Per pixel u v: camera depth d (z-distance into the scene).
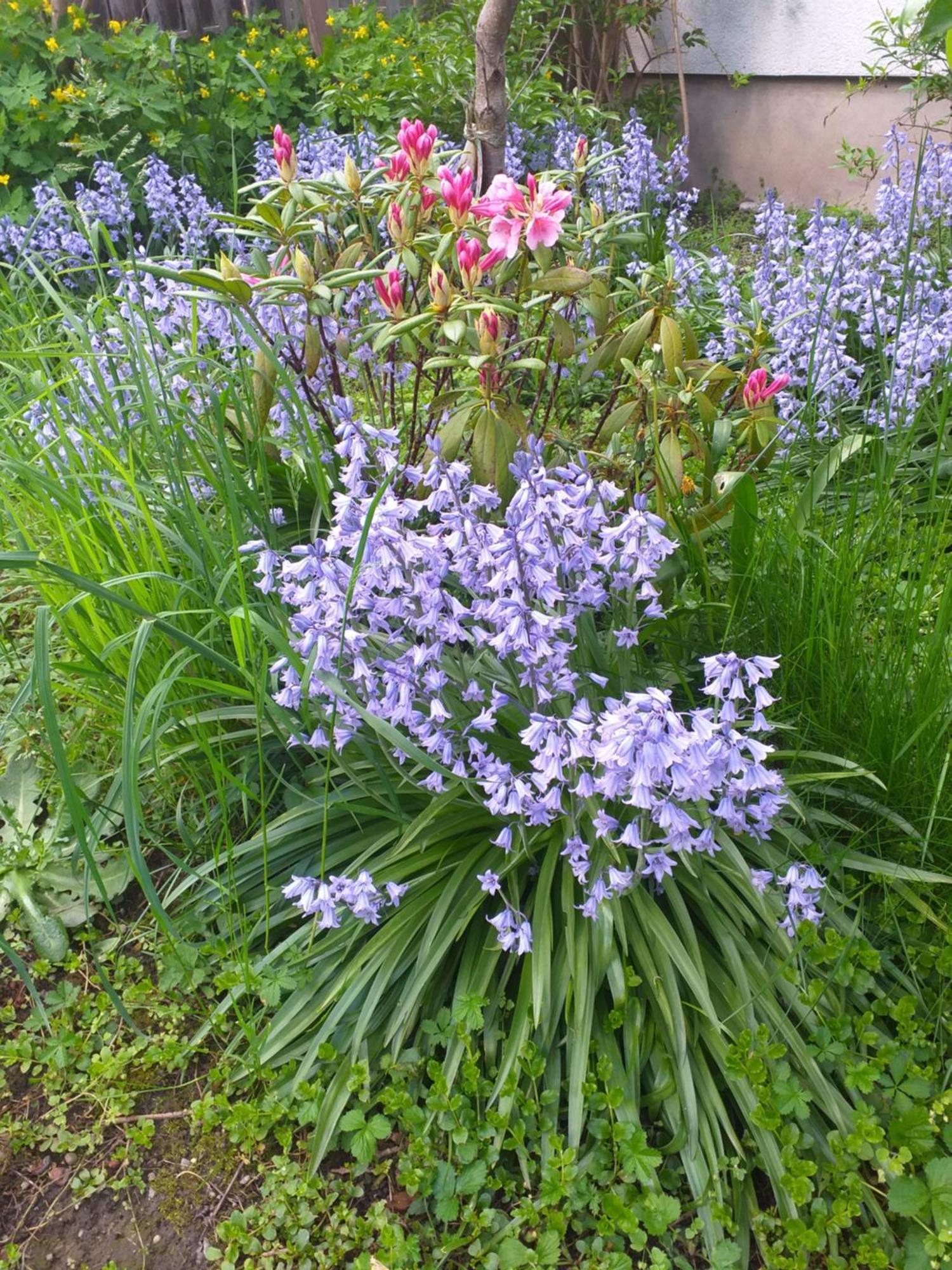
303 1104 2.43
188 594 2.94
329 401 3.38
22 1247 2.28
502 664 2.65
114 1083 2.55
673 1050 2.33
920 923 2.57
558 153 6.10
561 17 7.89
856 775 2.52
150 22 8.45
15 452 3.29
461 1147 2.29
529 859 2.67
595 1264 2.12
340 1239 2.24
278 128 3.13
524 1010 2.43
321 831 2.83
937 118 8.02
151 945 2.77
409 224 2.92
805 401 4.25
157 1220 2.32
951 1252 2.09
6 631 3.65
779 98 8.64
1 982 2.79
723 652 2.86
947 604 2.62
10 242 5.24
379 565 2.24
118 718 2.94
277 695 2.41
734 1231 2.14
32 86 6.57
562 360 3.15
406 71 7.29
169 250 4.31
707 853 2.54
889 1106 2.33
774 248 5.13
